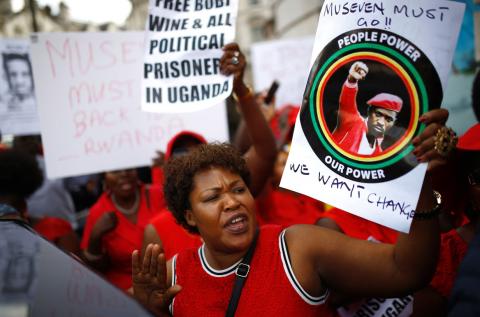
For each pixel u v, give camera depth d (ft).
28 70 12.57
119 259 9.50
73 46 9.98
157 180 10.89
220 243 5.17
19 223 5.35
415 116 4.62
